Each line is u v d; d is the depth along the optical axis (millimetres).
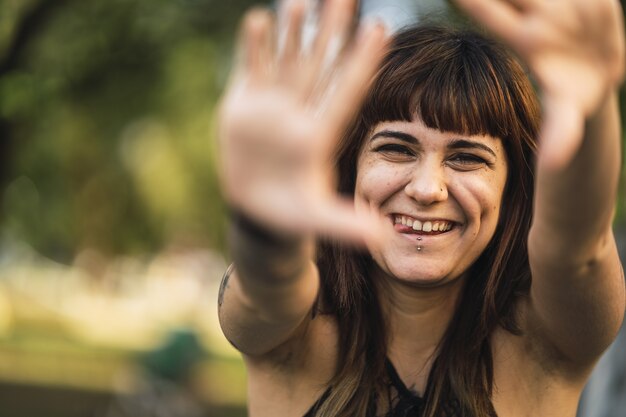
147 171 20078
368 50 1672
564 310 2266
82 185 17109
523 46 1686
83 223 19125
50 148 13922
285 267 1979
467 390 2461
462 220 2408
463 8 1698
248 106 1620
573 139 1587
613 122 1894
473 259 2439
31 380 16625
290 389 2559
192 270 25172
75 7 11016
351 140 2492
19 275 33094
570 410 2512
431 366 2531
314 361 2553
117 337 25922
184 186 20484
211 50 11914
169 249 24906
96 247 20516
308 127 1620
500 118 2420
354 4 1702
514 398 2512
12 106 10672
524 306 2506
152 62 11945
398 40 2551
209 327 28422
